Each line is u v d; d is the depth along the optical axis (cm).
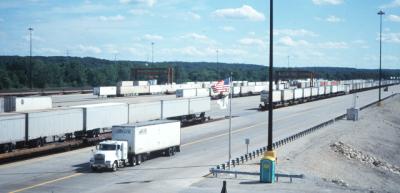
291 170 4147
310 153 5194
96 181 3566
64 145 4881
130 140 4203
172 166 4228
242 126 7456
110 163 3900
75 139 5184
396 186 4731
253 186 3438
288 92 11725
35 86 17188
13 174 3791
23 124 4447
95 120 5350
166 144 4700
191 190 3291
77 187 3359
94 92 11912
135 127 4203
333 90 16300
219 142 5762
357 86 19875
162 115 6744
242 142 5775
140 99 11250
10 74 16238
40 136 4641
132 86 13012
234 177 3762
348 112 8819
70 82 18788
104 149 4019
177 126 4897
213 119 8369
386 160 6394
